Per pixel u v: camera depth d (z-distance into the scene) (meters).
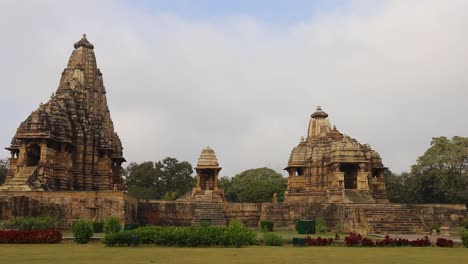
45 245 23.50
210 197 54.66
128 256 18.08
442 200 64.94
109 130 60.12
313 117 64.12
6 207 36.09
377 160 55.22
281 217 45.16
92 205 37.47
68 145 46.34
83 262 15.84
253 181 93.50
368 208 41.22
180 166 91.94
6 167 76.38
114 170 59.38
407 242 25.33
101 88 60.97
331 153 52.00
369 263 16.28
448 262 16.75
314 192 54.50
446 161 60.78
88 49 58.03
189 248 22.50
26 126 42.56
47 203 37.53
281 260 17.05
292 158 58.22
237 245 24.20
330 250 21.92
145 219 43.69
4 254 18.59
